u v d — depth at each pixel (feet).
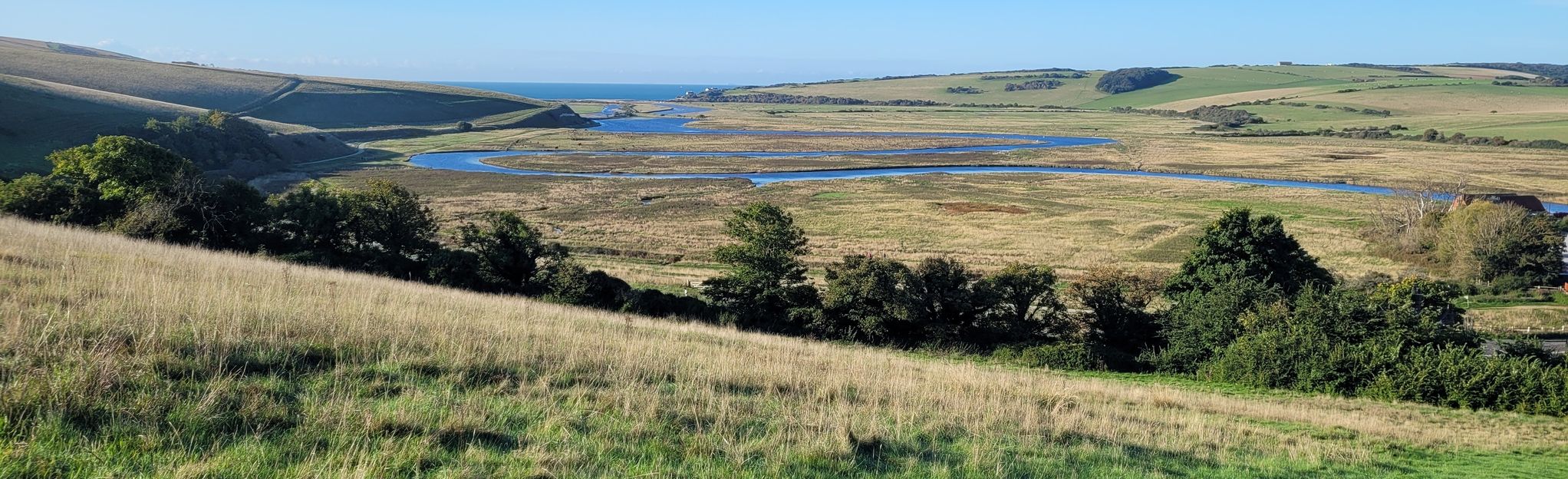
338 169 383.45
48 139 320.91
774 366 59.11
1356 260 203.51
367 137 546.67
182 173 137.80
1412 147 510.58
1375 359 91.86
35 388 29.96
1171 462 42.80
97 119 363.56
